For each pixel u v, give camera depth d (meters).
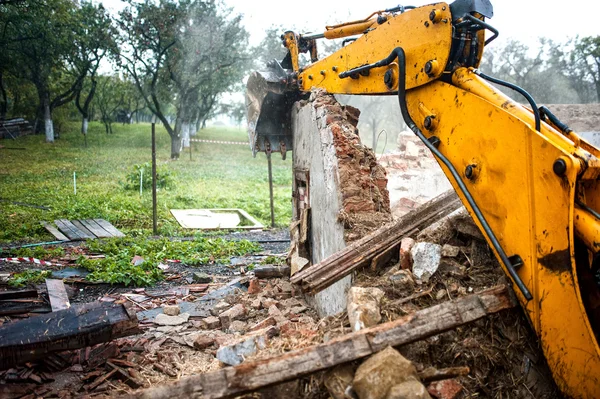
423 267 3.73
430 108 3.68
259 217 14.22
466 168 3.29
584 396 2.70
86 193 15.47
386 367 2.66
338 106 5.22
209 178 21.38
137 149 31.11
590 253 3.07
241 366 2.70
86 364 4.12
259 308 5.67
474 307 3.04
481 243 3.81
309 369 2.73
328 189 4.98
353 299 3.45
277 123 7.10
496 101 3.18
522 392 3.01
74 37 28.02
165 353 4.48
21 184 16.48
